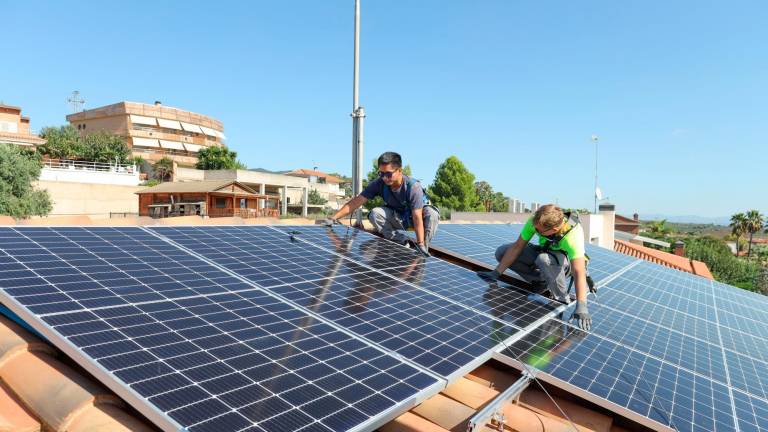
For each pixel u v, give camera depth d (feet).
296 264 12.85
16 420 6.57
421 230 18.45
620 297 19.01
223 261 11.66
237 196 160.25
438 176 195.83
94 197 155.74
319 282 11.69
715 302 24.48
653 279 26.32
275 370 6.97
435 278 14.64
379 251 16.74
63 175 151.64
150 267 10.03
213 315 8.38
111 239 11.25
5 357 7.52
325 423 5.93
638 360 11.84
